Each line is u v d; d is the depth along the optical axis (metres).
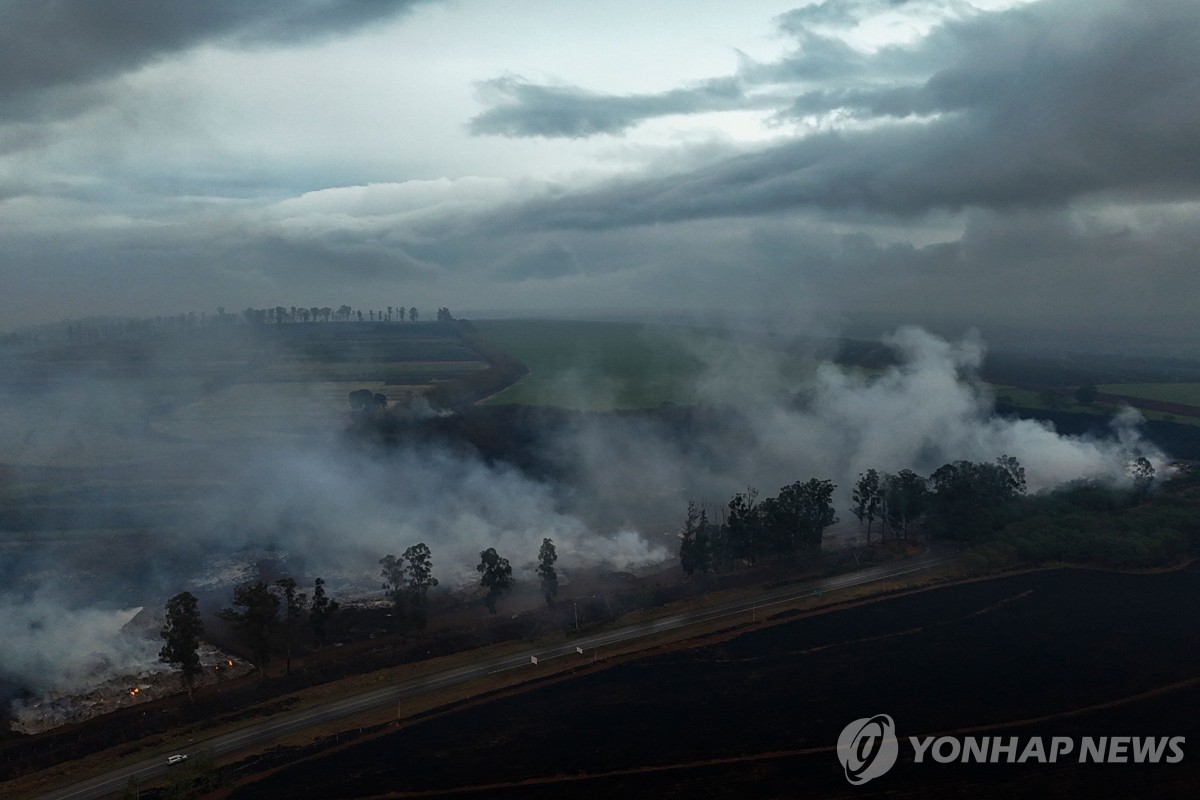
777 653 117.44
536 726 98.81
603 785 86.62
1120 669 110.06
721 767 89.50
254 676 114.62
